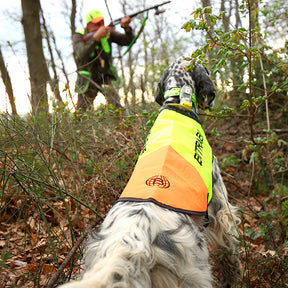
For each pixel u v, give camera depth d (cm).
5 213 351
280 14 382
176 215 197
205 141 287
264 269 288
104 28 529
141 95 542
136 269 163
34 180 277
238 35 299
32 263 297
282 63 337
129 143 413
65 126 414
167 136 256
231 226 290
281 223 352
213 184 286
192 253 190
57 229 346
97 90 561
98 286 153
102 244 181
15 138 352
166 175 218
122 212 195
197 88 333
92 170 379
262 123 519
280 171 376
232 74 500
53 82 469
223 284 302
